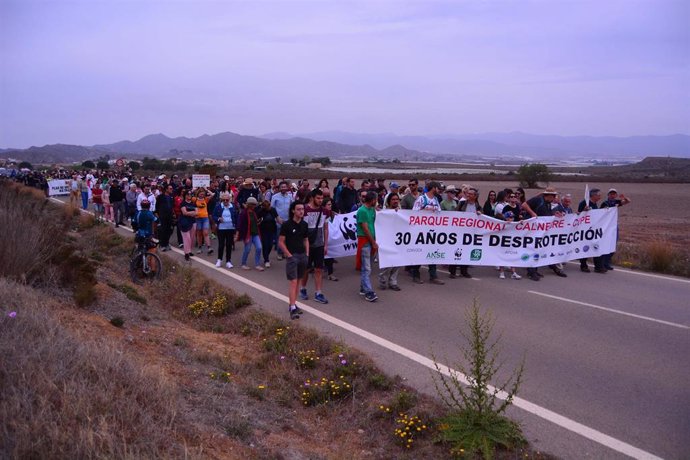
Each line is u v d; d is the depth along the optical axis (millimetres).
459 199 13805
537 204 12719
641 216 33656
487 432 4605
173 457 3752
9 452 3324
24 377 3949
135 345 6301
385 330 7992
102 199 23766
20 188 25000
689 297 10219
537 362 6758
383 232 10758
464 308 9281
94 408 3914
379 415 5285
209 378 5684
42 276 7656
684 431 5023
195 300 8938
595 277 12227
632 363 6746
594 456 4559
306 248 8688
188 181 18281
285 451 4402
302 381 6027
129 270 11164
